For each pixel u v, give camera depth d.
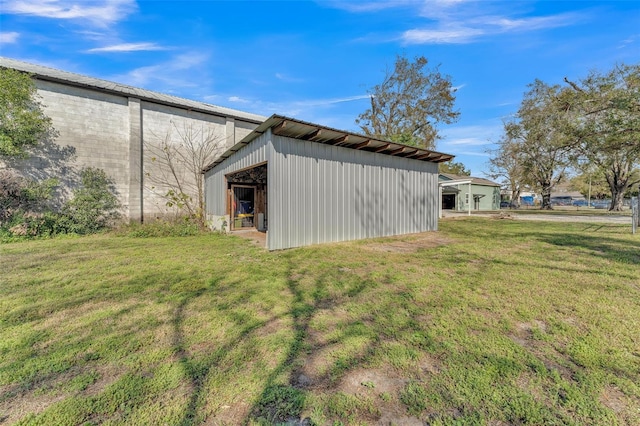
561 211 22.73
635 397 1.51
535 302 2.90
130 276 3.96
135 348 2.03
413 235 8.52
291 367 1.80
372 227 7.97
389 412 1.42
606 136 11.05
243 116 13.64
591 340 2.12
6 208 7.76
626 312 2.62
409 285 3.52
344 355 1.94
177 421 1.35
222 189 9.57
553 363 1.84
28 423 1.34
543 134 17.27
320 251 5.85
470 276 3.90
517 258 5.01
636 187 26.53
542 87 18.08
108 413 1.40
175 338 2.18
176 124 11.34
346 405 1.46
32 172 8.45
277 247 6.04
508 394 1.53
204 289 3.41
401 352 1.96
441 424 1.34
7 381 1.65
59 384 1.62
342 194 7.30
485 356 1.91
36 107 8.41
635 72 9.83
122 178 10.04
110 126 9.80
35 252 5.74
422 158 9.33
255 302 2.97
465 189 26.14
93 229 8.95
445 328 2.34
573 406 1.45
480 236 8.13
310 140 6.66
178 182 11.38
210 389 1.58
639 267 4.29
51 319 2.54
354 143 7.24
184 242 7.20
